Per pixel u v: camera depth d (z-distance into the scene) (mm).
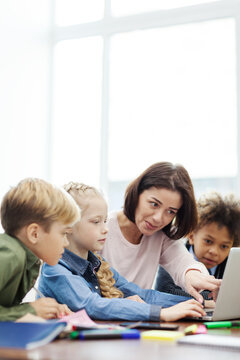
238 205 1767
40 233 1106
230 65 2807
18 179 2844
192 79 2865
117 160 2938
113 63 3020
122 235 1691
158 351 688
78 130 3031
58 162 3047
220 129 2779
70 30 3109
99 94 3020
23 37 2920
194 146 2814
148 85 2938
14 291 1078
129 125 2941
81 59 3082
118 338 792
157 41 2949
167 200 1532
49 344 721
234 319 1194
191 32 2895
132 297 1383
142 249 1721
